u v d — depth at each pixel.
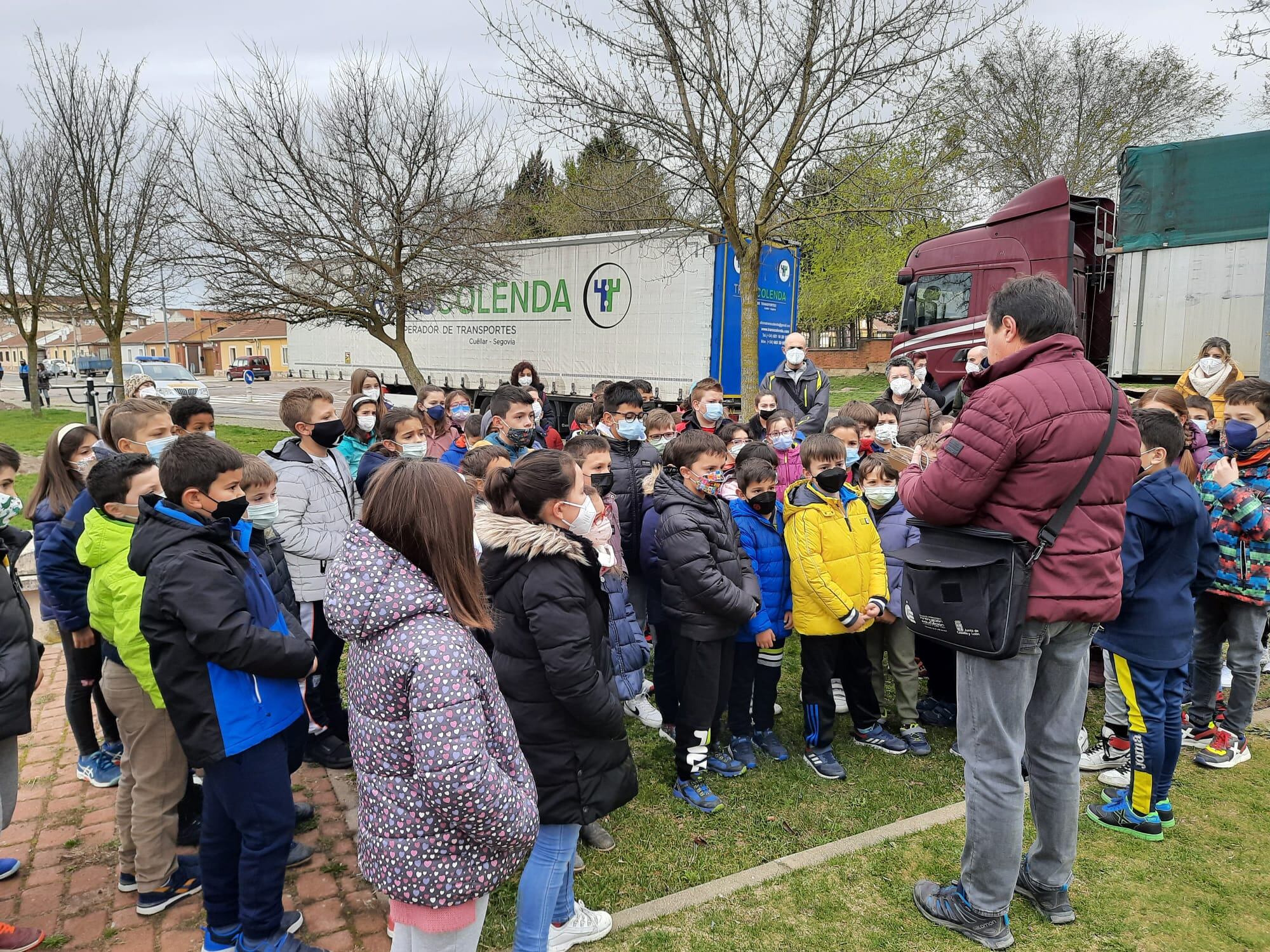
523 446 4.45
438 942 1.86
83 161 15.66
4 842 3.38
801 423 7.13
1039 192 9.59
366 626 1.76
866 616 3.88
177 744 2.89
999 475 2.40
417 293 13.90
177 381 25.28
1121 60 23.25
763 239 10.23
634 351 13.58
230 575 2.48
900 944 2.60
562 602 2.38
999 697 2.52
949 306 10.57
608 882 3.08
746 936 2.66
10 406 25.41
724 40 9.16
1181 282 8.06
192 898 3.02
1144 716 3.15
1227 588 3.73
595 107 9.69
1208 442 5.64
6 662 2.67
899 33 8.78
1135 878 2.93
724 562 3.64
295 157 13.38
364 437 5.11
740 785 3.88
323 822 3.52
